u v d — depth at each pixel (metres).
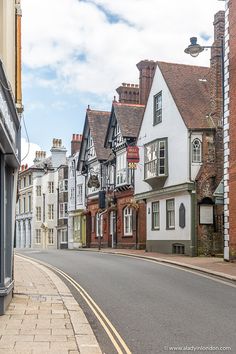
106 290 13.19
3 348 6.96
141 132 32.38
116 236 37.72
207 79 30.08
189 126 26.66
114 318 9.58
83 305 10.94
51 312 9.73
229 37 21.50
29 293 12.12
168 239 28.58
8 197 10.70
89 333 8.02
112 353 7.11
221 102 27.22
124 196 36.25
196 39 20.27
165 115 29.25
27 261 22.91
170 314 9.95
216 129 26.94
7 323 8.60
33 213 62.53
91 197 44.28
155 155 29.41
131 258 24.58
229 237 21.09
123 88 40.28
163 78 29.69
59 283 14.32
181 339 7.90
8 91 8.83
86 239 45.16
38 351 6.84
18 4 12.62
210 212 26.47
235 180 20.72
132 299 11.75
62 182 54.31
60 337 7.69
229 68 21.42
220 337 8.02
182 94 28.53
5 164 9.95
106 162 40.16
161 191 29.12
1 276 9.28
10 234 10.66
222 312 10.14
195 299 11.77
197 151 26.75
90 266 19.89
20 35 12.63
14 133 10.59
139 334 8.26
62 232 54.28
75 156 49.44
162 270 18.31
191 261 21.64
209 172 26.61
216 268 18.45
